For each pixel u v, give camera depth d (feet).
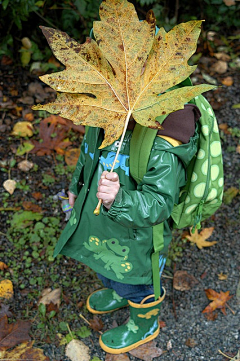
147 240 5.28
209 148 5.01
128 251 5.36
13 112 10.14
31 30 11.23
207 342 6.85
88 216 5.36
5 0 9.27
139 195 4.30
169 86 3.97
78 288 7.54
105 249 5.49
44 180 9.04
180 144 4.52
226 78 11.42
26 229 8.23
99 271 5.66
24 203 8.61
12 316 7.00
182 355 6.68
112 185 3.99
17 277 7.61
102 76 3.96
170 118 4.44
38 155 9.45
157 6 10.90
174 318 7.18
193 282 7.70
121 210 4.14
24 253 7.94
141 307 6.14
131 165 4.66
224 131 10.18
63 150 9.53
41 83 10.71
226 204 8.98
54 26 11.12
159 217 4.38
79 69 3.90
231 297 7.48
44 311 7.00
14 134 9.68
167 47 3.94
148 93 4.01
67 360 6.53
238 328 7.03
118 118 4.02
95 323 6.95
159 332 6.96
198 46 12.10
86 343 6.77
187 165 4.90
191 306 7.38
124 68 3.97
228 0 11.15
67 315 7.13
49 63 10.92
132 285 5.81
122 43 3.92
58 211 8.63
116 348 6.52
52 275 7.67
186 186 5.25
